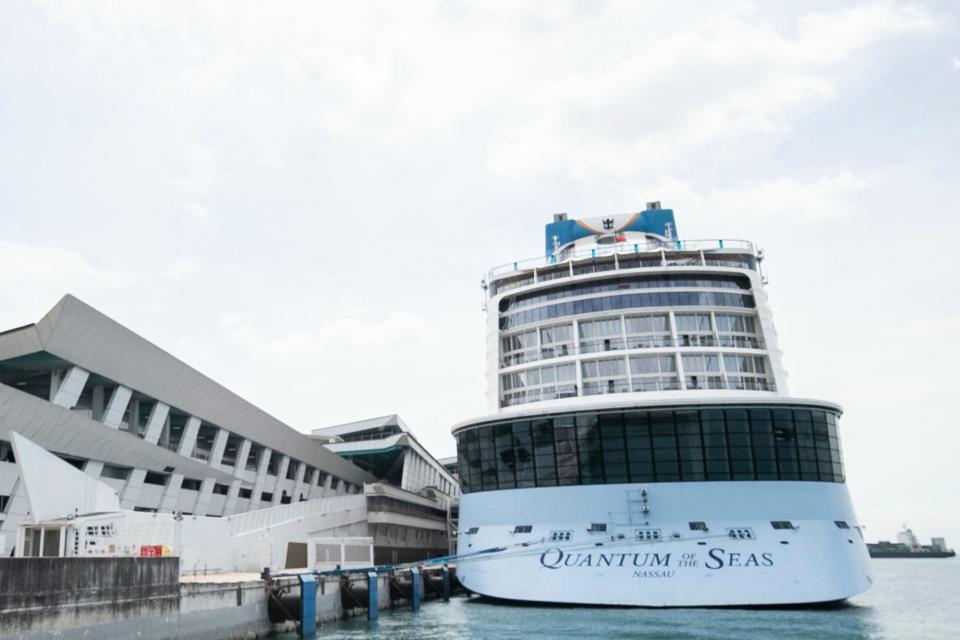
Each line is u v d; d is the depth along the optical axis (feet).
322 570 144.77
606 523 143.64
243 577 120.26
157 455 171.42
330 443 298.56
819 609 137.39
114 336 151.53
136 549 102.73
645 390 173.78
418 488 305.94
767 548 137.39
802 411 148.25
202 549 132.57
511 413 155.53
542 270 204.23
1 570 68.23
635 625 118.62
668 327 182.80
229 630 101.45
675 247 204.64
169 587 89.86
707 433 145.48
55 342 139.23
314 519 173.68
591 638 108.17
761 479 143.33
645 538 140.36
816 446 148.15
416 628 123.95
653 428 146.82
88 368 150.00
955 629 119.44
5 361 148.87
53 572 73.56
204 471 192.54
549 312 189.06
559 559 143.33
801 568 136.15
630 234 217.56
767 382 176.76
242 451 212.64
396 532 232.12
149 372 165.48
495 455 157.58
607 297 185.37
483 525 155.84
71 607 75.05
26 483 94.38
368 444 290.97
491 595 147.95
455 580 195.31
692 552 137.80
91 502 106.83
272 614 113.80
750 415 146.41
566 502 147.74
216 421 196.44
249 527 151.84
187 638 92.02
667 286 185.68
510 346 195.93
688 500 142.31
